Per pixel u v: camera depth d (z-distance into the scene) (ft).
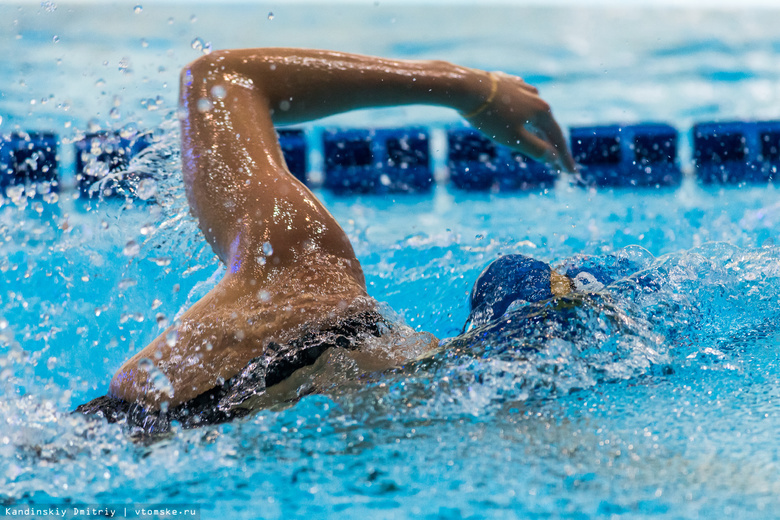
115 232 18.98
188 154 14.47
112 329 17.30
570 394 10.59
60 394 11.64
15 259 21.58
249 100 15.16
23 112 44.47
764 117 52.03
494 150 51.26
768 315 14.34
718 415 9.77
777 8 91.66
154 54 65.98
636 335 11.83
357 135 52.42
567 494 7.97
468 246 27.63
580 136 50.65
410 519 7.70
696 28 82.94
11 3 72.33
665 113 54.60
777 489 7.75
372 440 9.55
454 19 90.12
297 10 94.27
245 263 12.72
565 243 29.45
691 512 7.43
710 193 41.42
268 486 8.70
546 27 85.30
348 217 40.60
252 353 11.65
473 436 9.50
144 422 11.14
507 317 12.18
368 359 11.81
